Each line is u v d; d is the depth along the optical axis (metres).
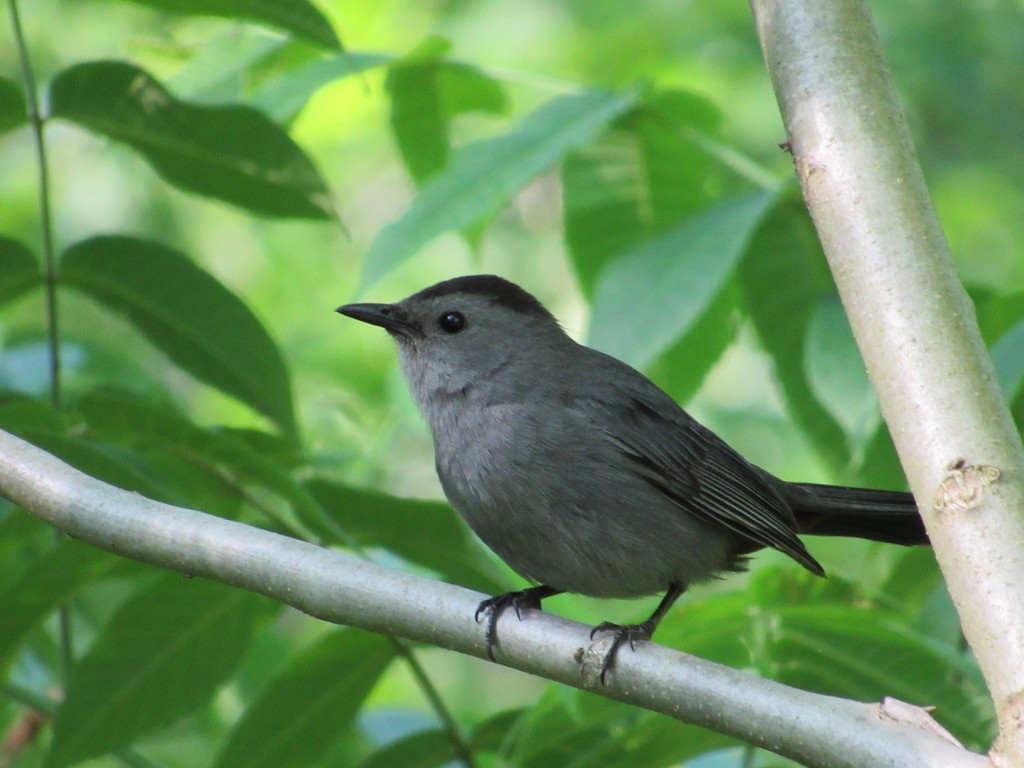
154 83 9.21
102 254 9.53
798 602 9.54
